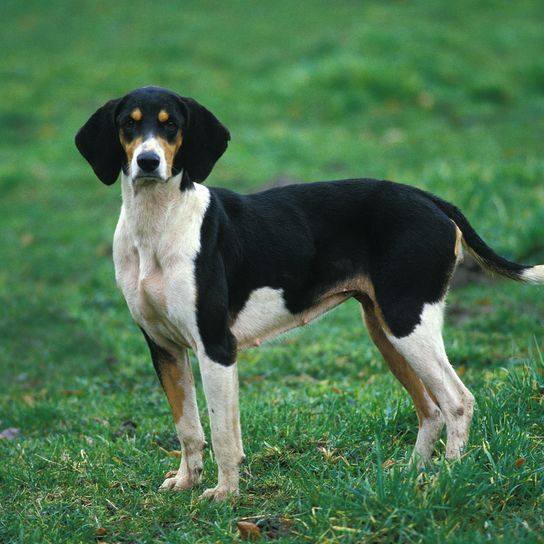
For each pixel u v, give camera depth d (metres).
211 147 7.59
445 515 6.56
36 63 31.36
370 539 6.38
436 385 7.50
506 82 28.72
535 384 8.66
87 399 11.21
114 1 38.88
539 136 23.84
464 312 13.36
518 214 15.58
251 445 8.43
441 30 32.56
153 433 9.38
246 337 7.81
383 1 37.72
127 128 7.34
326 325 13.55
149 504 7.52
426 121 25.73
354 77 27.73
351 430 8.52
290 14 36.22
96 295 15.62
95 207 20.88
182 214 7.36
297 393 10.18
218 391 7.30
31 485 8.10
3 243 18.73
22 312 14.86
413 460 7.22
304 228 7.88
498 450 7.36
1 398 11.57
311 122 25.97
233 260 7.60
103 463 8.42
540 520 6.51
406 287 7.60
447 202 8.09
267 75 29.53
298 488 7.29
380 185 7.94
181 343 7.71
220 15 36.56
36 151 24.45
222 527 6.90
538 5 37.06
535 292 13.46
